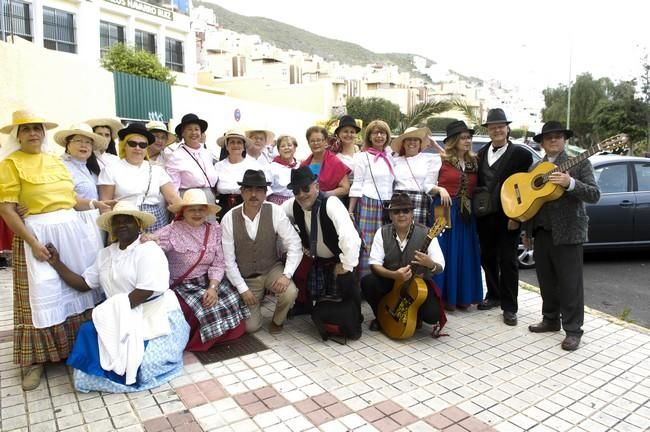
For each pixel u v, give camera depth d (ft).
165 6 75.31
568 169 13.42
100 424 10.23
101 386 11.49
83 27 61.87
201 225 14.23
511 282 15.79
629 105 86.12
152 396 11.35
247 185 13.96
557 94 124.47
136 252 12.18
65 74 34.68
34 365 11.93
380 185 16.37
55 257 11.71
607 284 21.88
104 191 14.10
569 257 13.94
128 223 12.14
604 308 18.86
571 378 12.30
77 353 11.43
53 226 11.80
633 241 24.06
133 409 10.81
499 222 15.85
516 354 13.65
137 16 70.28
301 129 83.87
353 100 131.23
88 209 13.07
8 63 29.22
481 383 12.02
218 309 13.97
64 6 59.88
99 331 11.47
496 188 15.72
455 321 16.21
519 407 10.97
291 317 16.60
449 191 16.49
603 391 11.69
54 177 11.93
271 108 73.41
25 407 10.87
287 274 14.60
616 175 24.29
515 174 14.87
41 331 11.74
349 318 14.14
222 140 18.99
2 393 11.47
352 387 11.78
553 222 13.92
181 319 13.12
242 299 14.75
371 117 128.06
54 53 33.37
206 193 16.66
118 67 59.31
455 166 16.53
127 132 14.38
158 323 12.29
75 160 13.71
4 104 29.07
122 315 11.59
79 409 10.80
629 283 21.98
